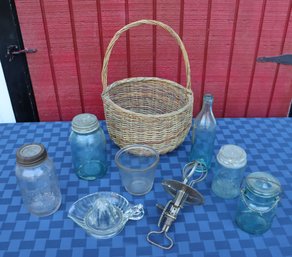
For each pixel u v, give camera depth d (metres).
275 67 1.34
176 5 1.18
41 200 0.83
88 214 0.80
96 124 0.87
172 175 0.95
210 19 1.22
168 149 0.98
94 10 1.18
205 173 0.93
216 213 0.82
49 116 1.42
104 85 1.02
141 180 0.88
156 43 1.26
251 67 1.34
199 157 0.97
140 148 0.89
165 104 1.14
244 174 0.94
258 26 1.24
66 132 1.15
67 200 0.86
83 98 1.38
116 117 0.93
